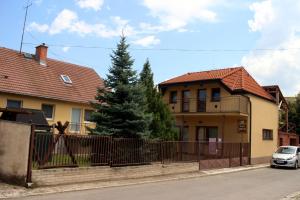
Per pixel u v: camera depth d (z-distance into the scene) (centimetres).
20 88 2306
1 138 1379
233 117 2950
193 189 1515
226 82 2952
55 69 2788
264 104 3198
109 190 1380
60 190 1312
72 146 1467
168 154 1973
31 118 1947
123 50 1883
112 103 1838
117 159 1661
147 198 1239
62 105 2534
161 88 3334
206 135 3094
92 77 3041
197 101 3100
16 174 1325
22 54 2661
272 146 3328
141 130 1836
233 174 2203
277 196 1435
